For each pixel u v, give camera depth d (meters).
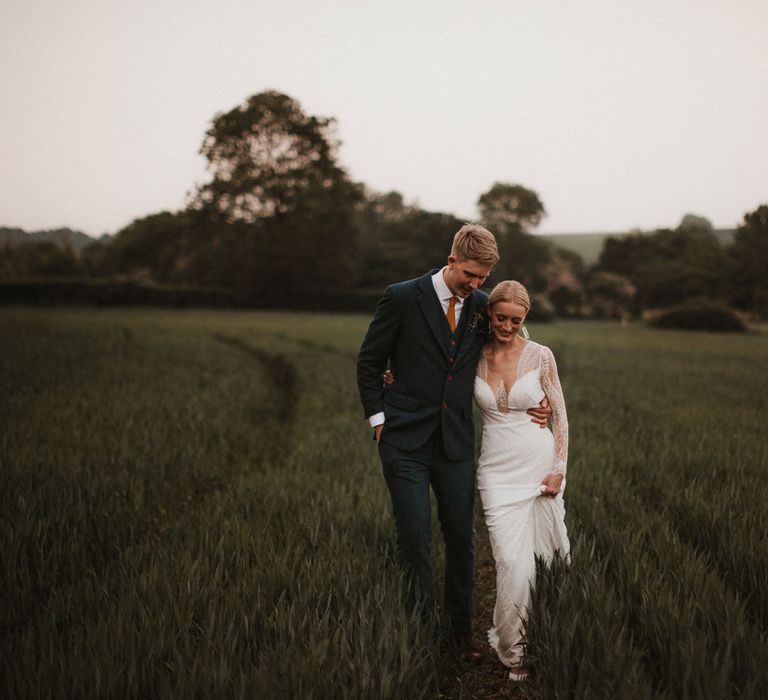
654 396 10.70
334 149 53.81
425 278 3.10
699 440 6.88
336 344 20.62
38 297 51.28
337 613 2.89
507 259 77.38
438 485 3.09
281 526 4.05
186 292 54.34
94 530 4.10
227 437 7.39
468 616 3.16
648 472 5.49
